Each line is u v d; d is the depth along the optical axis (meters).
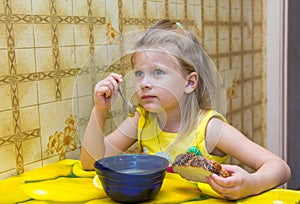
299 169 2.26
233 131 0.91
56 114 0.93
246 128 1.81
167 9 1.27
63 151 0.96
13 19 0.82
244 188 0.69
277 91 1.93
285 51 1.93
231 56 1.66
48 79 0.91
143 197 0.69
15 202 0.70
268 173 0.76
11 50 0.82
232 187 0.68
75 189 0.76
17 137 0.85
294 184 2.20
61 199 0.71
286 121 1.98
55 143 0.94
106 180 0.69
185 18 1.36
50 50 0.90
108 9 1.05
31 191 0.75
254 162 0.85
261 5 1.90
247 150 0.87
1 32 0.80
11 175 0.84
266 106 1.96
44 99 0.90
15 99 0.84
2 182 0.80
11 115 0.83
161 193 0.73
